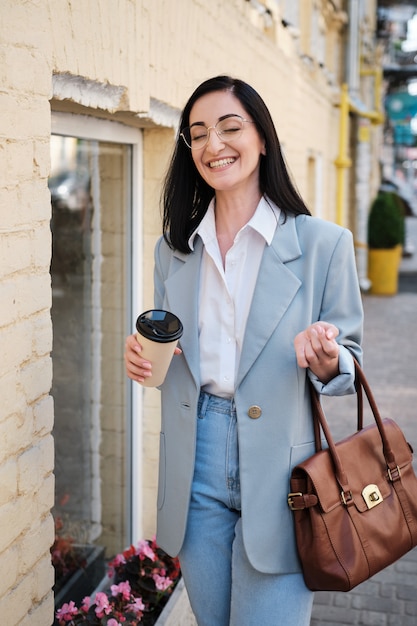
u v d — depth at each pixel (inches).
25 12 78.4
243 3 200.4
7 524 79.8
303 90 335.9
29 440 83.5
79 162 122.5
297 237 82.5
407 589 149.7
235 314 82.6
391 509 81.7
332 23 462.0
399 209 626.5
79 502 135.0
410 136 1370.6
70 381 130.9
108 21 101.8
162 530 87.7
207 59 161.0
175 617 112.9
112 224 137.8
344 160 482.0
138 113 117.4
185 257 87.0
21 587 83.7
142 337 77.2
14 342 79.0
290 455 81.0
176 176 88.4
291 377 80.2
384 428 83.0
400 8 741.3
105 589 127.3
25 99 79.1
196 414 83.7
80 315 131.6
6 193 76.0
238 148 80.8
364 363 349.1
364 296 566.9
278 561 80.8
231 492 83.1
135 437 145.6
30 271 81.7
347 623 136.8
